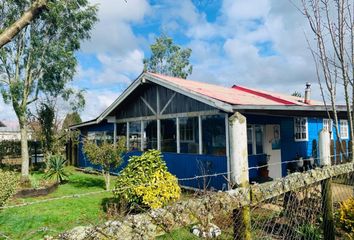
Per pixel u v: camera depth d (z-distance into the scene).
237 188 2.25
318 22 4.92
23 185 10.57
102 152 10.17
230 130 2.31
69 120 23.83
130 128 13.70
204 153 9.98
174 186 6.59
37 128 17.30
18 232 5.66
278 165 11.38
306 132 13.48
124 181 6.59
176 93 11.16
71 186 11.35
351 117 4.79
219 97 9.39
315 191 3.68
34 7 1.56
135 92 12.84
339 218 4.66
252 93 15.58
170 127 11.48
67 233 1.53
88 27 15.38
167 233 1.85
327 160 3.81
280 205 3.33
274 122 11.45
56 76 15.43
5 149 18.50
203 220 1.98
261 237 2.88
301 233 3.56
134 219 1.69
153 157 6.99
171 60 37.78
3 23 12.49
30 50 14.51
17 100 13.93
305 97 15.01
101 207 7.61
